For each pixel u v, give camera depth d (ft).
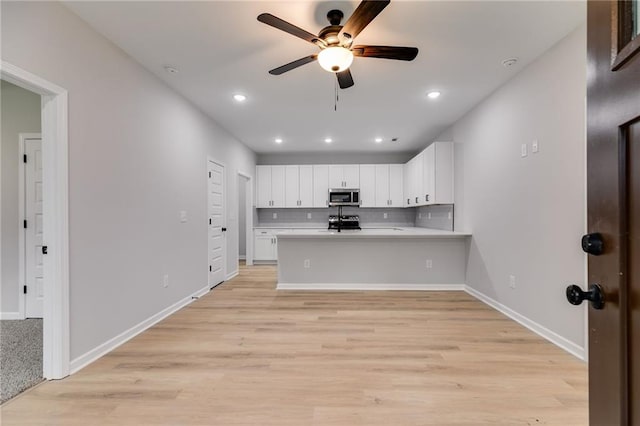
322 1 6.56
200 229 13.05
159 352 7.75
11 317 10.08
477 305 11.55
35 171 10.21
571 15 7.00
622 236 2.04
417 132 16.61
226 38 7.90
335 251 14.20
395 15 6.98
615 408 2.09
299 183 21.44
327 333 8.90
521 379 6.47
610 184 2.14
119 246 8.29
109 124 7.96
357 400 5.78
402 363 7.14
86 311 7.18
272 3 6.61
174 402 5.74
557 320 8.14
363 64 9.24
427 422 5.20
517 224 9.85
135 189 8.96
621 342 2.05
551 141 8.34
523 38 7.91
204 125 13.42
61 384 6.33
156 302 9.91
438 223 17.13
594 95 2.30
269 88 10.91
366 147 20.10
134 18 7.07
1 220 10.18
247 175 19.81
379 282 14.14
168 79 10.21
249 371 6.81
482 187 12.10
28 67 5.94
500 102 10.79
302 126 15.46
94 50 7.47
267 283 15.37
